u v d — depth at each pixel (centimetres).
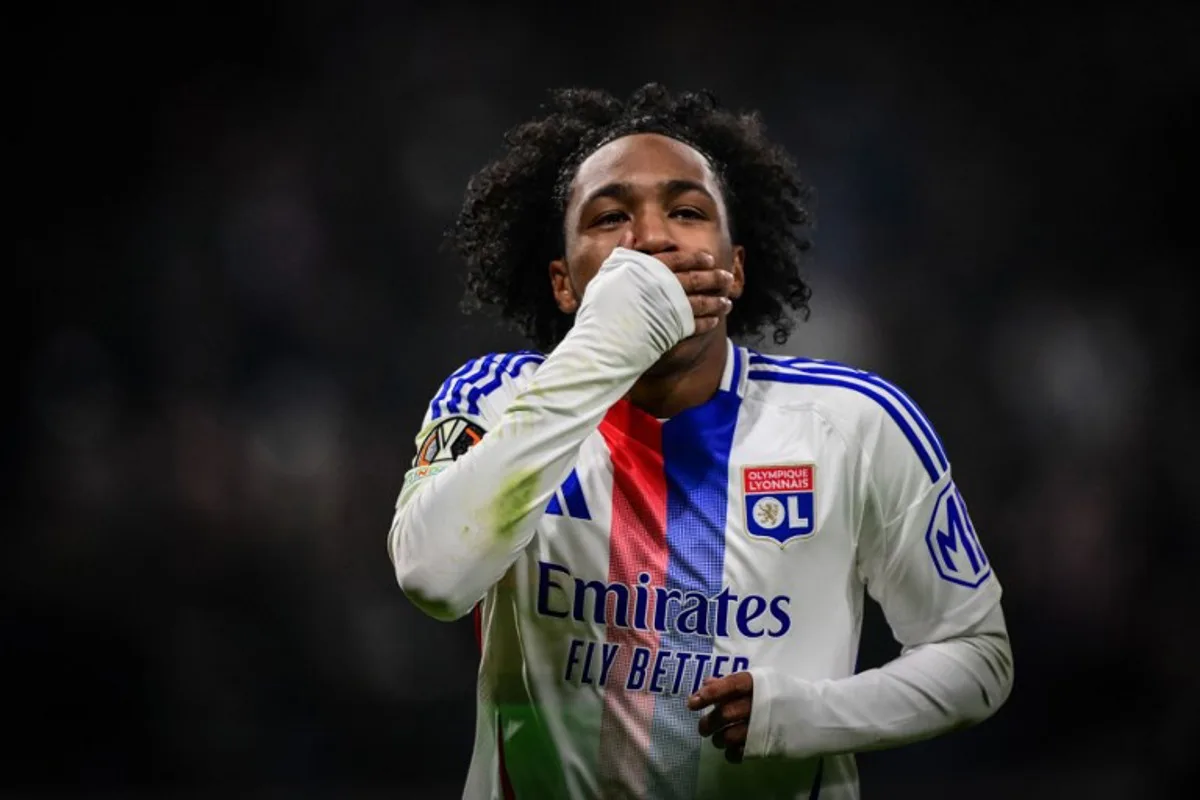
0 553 3092
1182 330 4094
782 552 884
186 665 3006
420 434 904
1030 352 4066
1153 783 2827
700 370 912
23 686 2903
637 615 878
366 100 4253
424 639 3188
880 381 934
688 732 874
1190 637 3272
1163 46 4391
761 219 1109
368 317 3953
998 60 4416
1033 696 3272
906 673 873
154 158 4088
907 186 4341
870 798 2847
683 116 1100
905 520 902
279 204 4078
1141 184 4322
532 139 1086
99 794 2830
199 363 3728
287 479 3522
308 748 2995
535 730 890
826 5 4450
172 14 4153
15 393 3584
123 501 3347
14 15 4047
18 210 3975
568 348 827
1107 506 3566
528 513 809
